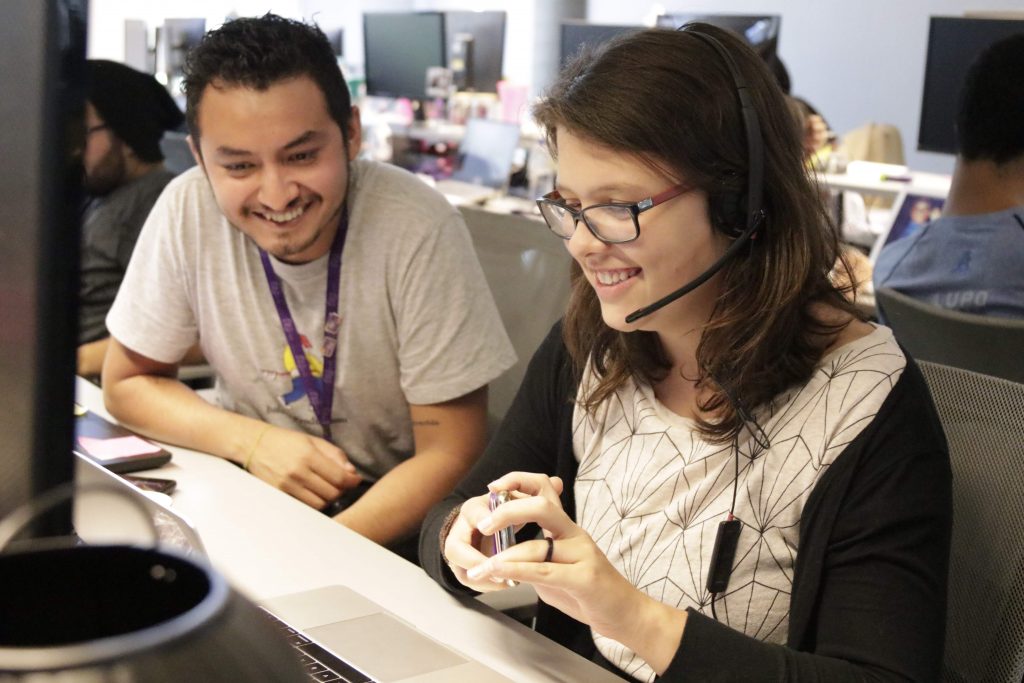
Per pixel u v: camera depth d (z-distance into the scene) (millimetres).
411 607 1156
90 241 2404
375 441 1806
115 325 1796
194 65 1516
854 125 6133
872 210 4332
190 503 1440
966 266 2143
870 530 1029
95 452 1576
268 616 503
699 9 6789
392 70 6082
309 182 1544
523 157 5004
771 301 1077
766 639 1113
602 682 1016
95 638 484
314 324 1717
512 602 1298
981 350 1804
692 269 1064
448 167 5328
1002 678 1118
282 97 1487
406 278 1676
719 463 1126
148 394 1744
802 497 1080
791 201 1073
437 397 1674
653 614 979
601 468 1237
